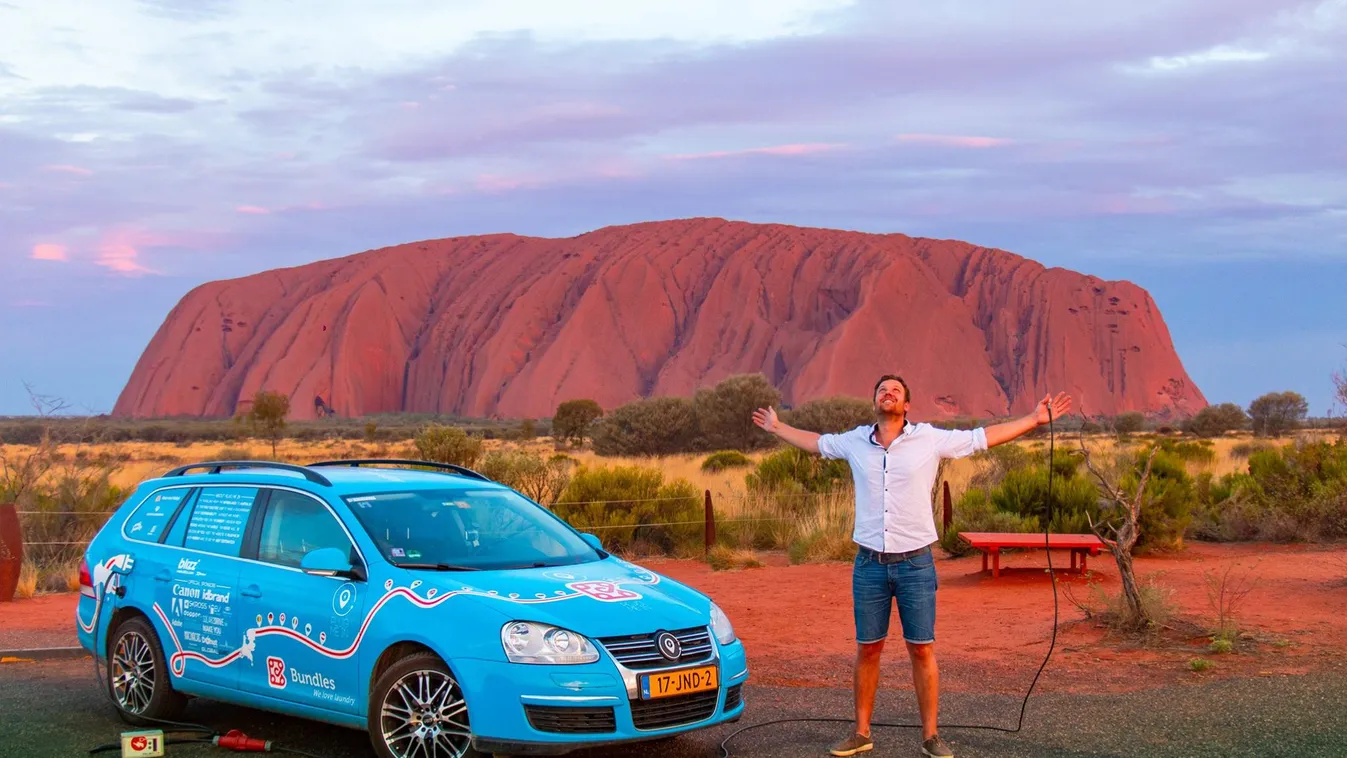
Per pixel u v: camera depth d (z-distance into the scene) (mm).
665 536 18359
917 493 6023
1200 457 31516
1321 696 6824
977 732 6441
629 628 5715
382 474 7141
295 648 6344
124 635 7312
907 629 6031
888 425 6121
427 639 5723
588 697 5449
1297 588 11203
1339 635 8680
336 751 6422
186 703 7215
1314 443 18781
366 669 5973
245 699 6645
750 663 8891
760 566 15664
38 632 10836
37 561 15867
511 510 7129
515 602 5754
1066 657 8500
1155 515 14875
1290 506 16531
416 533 6496
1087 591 11766
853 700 7418
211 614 6820
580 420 76000
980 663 8555
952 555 15875
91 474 18766
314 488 6723
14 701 7840
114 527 7754
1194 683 7402
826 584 13336
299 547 6613
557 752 5438
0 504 13188
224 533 7043
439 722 5672
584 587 6059
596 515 18203
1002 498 16703
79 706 7688
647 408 55906
